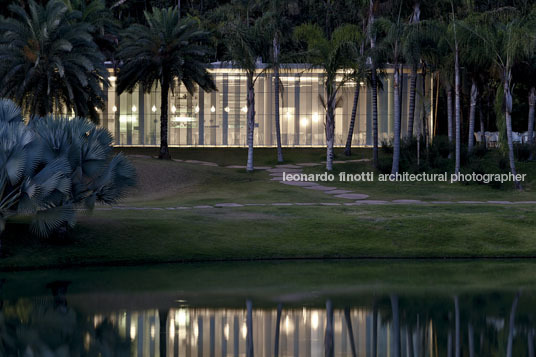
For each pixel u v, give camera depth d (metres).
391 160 48.97
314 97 63.31
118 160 23.59
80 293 17.91
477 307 16.05
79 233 25.12
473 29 41.31
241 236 26.55
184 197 39.00
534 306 16.16
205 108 63.84
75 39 42.47
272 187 42.34
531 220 28.86
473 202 36.56
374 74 47.78
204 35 52.56
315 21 74.44
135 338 13.05
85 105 44.06
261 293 17.89
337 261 24.39
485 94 60.41
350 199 38.00
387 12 47.62
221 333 13.48
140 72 50.88
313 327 14.01
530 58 44.78
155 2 77.06
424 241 26.56
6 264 22.30
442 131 71.88
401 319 14.76
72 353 11.88
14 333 13.48
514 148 49.31
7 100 24.28
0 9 54.41
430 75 61.41
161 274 21.25
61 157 22.00
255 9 58.09
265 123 63.66
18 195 21.27
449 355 11.72
